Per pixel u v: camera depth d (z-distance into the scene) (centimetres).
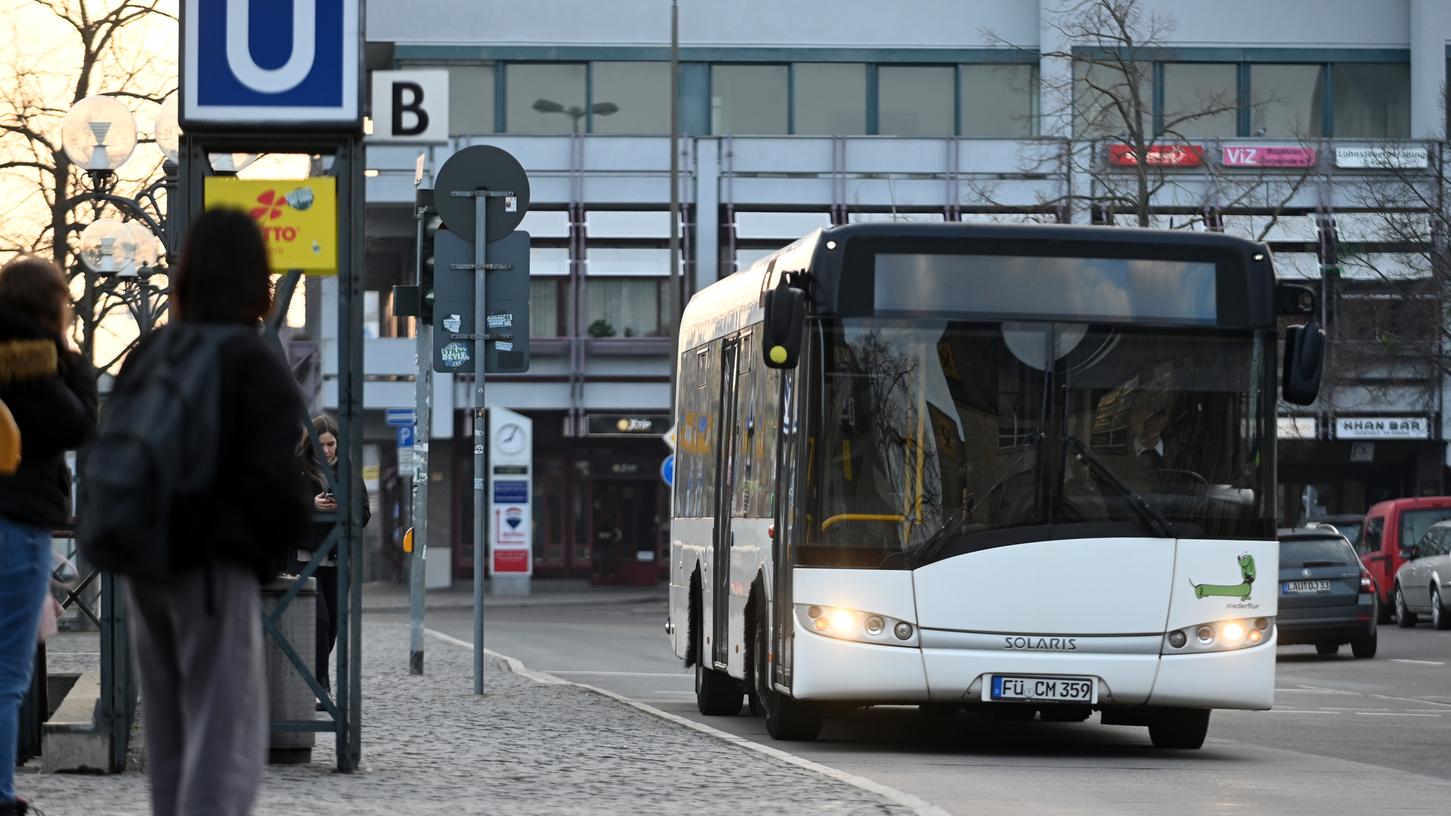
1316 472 14338
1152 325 3606
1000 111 14388
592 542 14612
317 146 2770
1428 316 11656
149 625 1505
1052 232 3619
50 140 7900
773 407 3809
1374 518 10556
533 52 14188
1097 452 3566
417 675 5525
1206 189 12975
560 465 14612
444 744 3334
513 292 4762
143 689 1524
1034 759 3562
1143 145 10056
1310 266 13388
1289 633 7294
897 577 3522
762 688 3906
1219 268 3641
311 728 2812
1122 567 3534
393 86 2938
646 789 2695
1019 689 3509
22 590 1975
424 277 5038
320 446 2806
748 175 13862
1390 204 11825
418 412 5650
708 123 14312
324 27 2747
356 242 2766
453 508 14162
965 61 14350
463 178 4741
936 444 3550
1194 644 3550
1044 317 3591
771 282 3950
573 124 14250
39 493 1992
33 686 2845
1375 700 5294
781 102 14350
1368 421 13612
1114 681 3522
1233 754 3744
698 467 4797
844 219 13838
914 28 14375
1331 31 14438
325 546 2806
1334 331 13212
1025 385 3569
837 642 3519
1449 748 3897
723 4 14312
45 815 2245
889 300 3584
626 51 14250
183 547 1451
